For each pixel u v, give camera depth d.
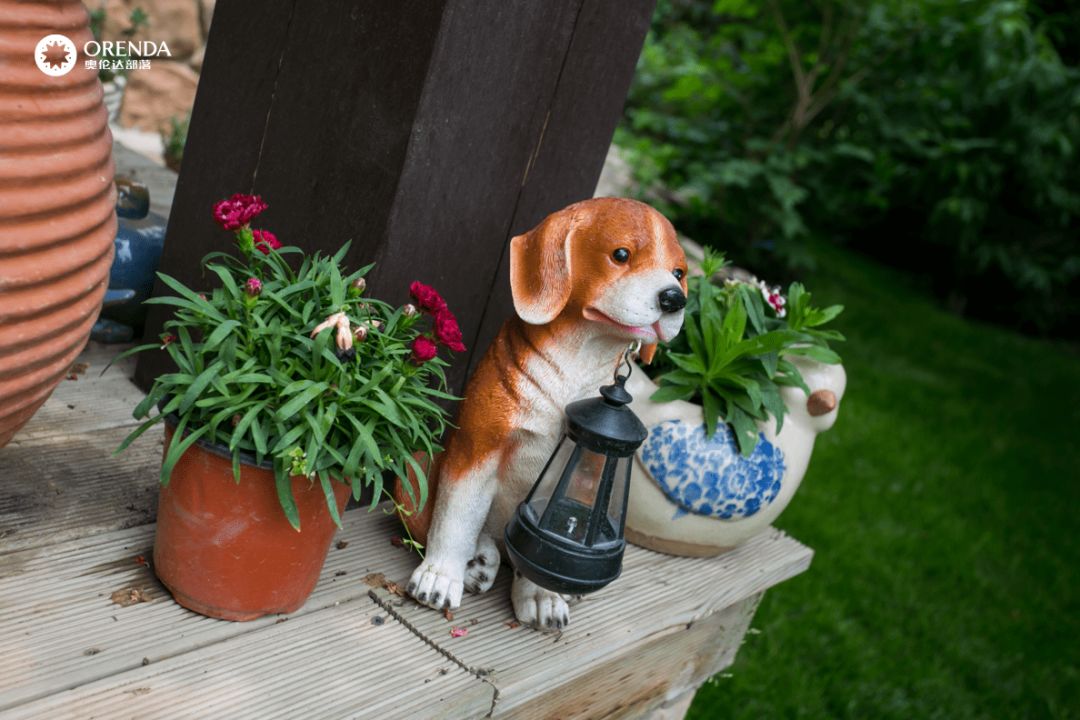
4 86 1.21
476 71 1.72
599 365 1.69
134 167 3.42
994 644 3.54
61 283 1.34
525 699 1.61
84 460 1.81
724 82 6.21
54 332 1.36
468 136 1.77
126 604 1.50
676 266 1.62
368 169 1.75
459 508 1.69
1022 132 7.30
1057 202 7.55
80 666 1.36
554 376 1.66
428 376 1.95
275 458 1.39
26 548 1.55
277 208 1.90
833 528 4.02
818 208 6.53
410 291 1.66
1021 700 3.26
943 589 3.82
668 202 6.45
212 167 2.00
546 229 1.62
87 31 1.38
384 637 1.60
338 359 1.43
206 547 1.46
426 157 1.73
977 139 7.39
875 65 6.07
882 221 8.72
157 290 2.12
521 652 1.66
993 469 5.15
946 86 6.46
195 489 1.44
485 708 1.54
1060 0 8.21
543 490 1.67
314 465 1.39
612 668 1.89
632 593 1.93
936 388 6.25
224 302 1.47
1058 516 4.79
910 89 6.32
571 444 1.65
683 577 2.05
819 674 3.12
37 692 1.29
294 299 1.53
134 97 4.33
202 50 4.45
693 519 2.01
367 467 1.44
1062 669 3.49
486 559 1.77
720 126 6.16
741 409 2.00
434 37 1.64
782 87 6.18
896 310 7.73
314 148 1.83
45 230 1.28
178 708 1.33
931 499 4.59
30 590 1.47
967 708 3.14
